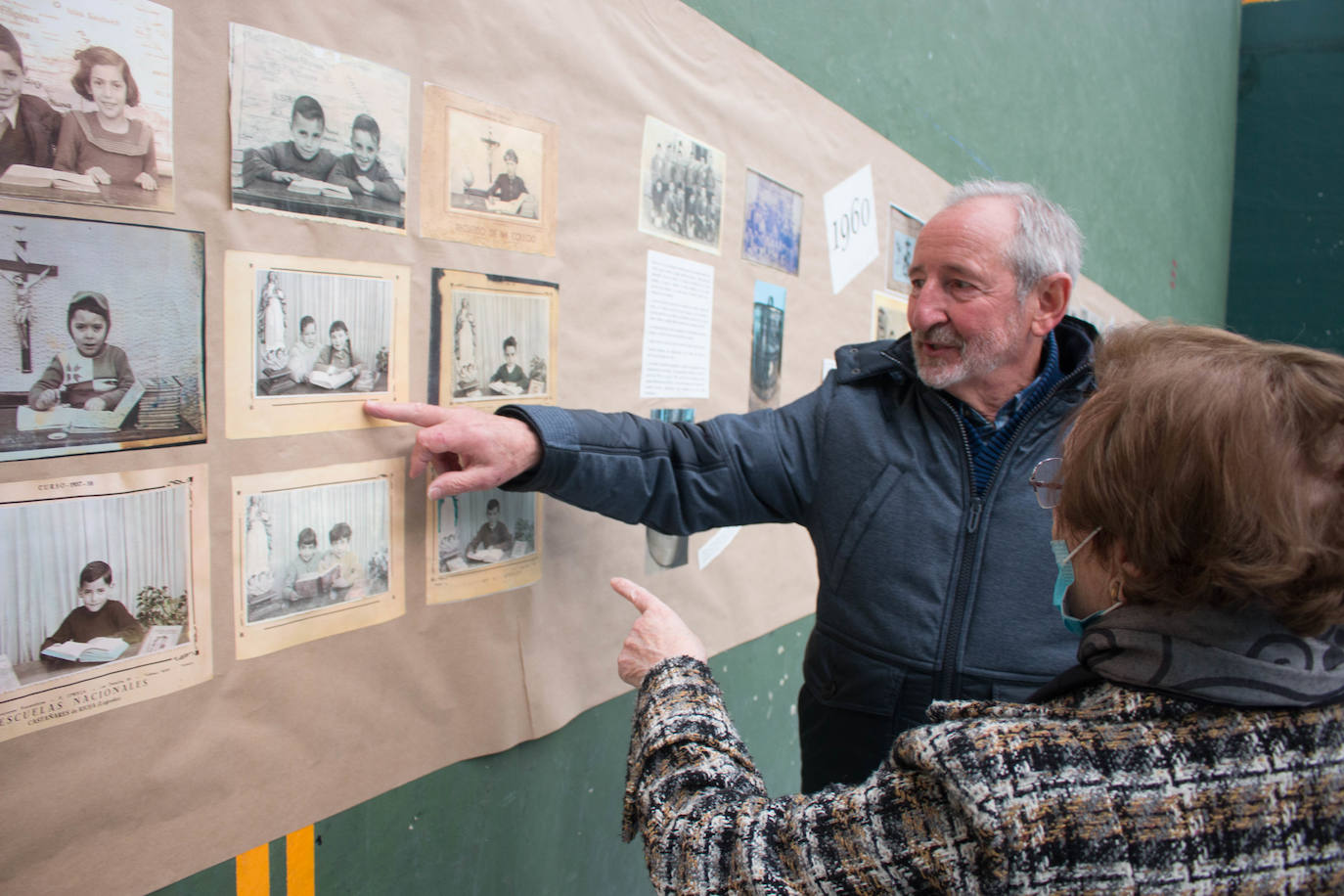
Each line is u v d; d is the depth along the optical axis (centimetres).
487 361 100
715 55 133
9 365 62
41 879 67
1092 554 53
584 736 128
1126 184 342
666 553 138
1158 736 46
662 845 64
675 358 132
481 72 95
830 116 165
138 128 68
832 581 108
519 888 119
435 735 100
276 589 82
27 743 66
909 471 103
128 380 69
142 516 71
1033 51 252
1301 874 43
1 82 60
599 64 111
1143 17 336
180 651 75
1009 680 98
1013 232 97
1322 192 518
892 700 102
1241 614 45
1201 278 484
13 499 63
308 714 86
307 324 81
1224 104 485
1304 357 45
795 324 163
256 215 76
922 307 99
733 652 165
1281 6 518
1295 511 41
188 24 70
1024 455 99
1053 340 105
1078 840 44
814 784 115
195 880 79
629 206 119
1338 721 45
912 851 50
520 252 103
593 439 94
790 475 109
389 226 87
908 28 190
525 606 111
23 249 62
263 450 79
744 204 144
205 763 78
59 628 67
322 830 90
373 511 90
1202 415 43
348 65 82
